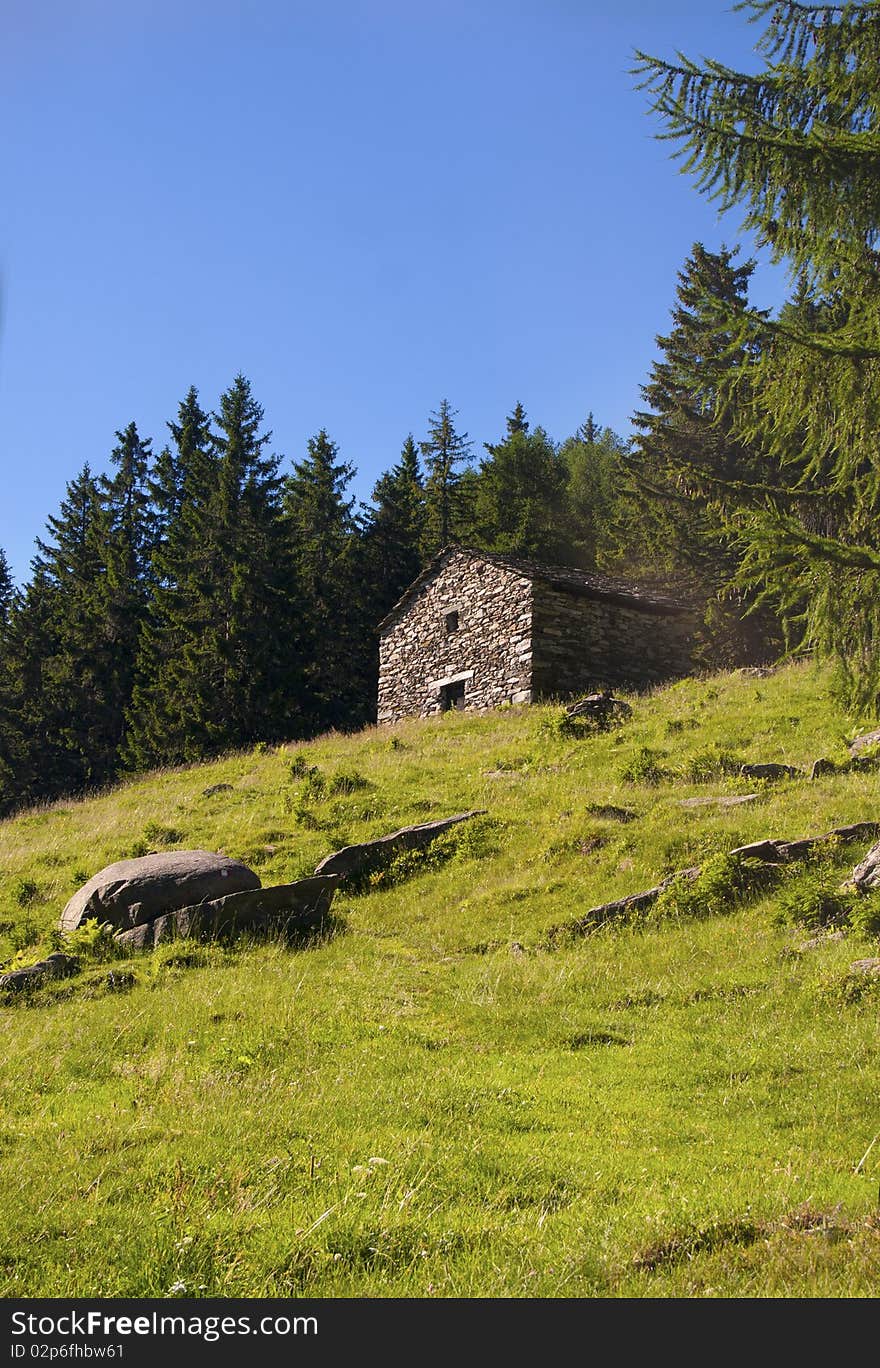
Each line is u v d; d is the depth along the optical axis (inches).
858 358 346.6
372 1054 364.2
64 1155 267.4
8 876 780.0
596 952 497.4
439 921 582.2
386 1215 230.7
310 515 2240.4
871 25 349.4
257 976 484.4
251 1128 286.4
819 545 333.7
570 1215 236.7
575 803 721.6
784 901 482.6
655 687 1162.0
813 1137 282.8
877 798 607.2
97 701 1977.1
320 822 803.4
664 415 1631.4
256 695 1691.7
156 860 619.2
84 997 471.8
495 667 1232.2
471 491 2513.5
